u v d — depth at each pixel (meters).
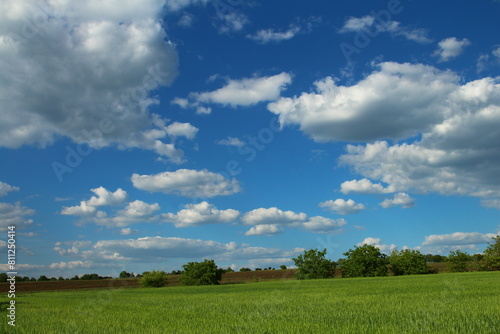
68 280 106.25
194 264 94.94
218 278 95.12
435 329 9.23
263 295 27.64
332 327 10.20
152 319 13.77
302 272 95.81
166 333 10.16
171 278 110.75
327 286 39.34
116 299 29.17
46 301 27.77
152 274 90.06
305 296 23.61
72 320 13.78
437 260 133.75
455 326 9.51
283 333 9.51
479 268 101.25
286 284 51.97
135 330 10.85
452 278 43.88
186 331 10.25
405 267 99.88
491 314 11.14
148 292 45.41
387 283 39.00
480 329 8.94
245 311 15.85
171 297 30.53
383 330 9.27
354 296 21.84
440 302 15.42
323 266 93.44
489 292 20.44
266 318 12.81
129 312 16.97
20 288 87.56
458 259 101.50
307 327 10.27
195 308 18.42
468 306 13.49
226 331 10.09
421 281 39.38
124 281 102.31
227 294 32.12
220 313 15.43
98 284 97.31
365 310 13.80
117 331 10.72
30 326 12.14
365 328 9.74
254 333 9.65
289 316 13.05
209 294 34.09
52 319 14.26
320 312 13.88
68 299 30.83
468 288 24.61
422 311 12.56
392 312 12.66
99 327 11.68
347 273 97.81
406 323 10.29
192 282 93.12
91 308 19.86
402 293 22.39
